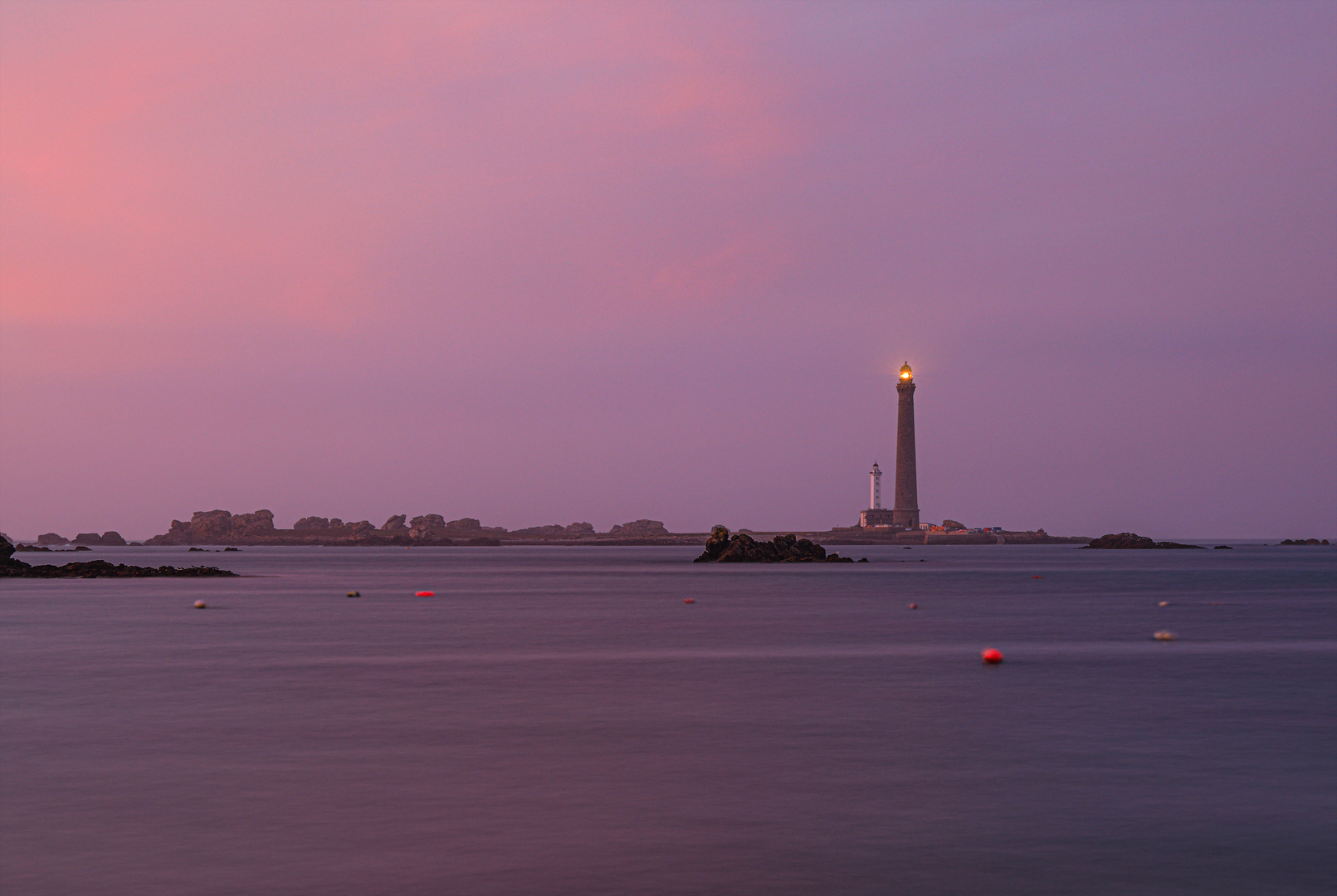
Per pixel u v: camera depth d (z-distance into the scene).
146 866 16.97
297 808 20.44
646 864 17.08
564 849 17.86
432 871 16.73
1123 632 58.97
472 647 50.94
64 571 145.38
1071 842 18.30
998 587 115.56
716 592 107.12
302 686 37.25
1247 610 78.38
